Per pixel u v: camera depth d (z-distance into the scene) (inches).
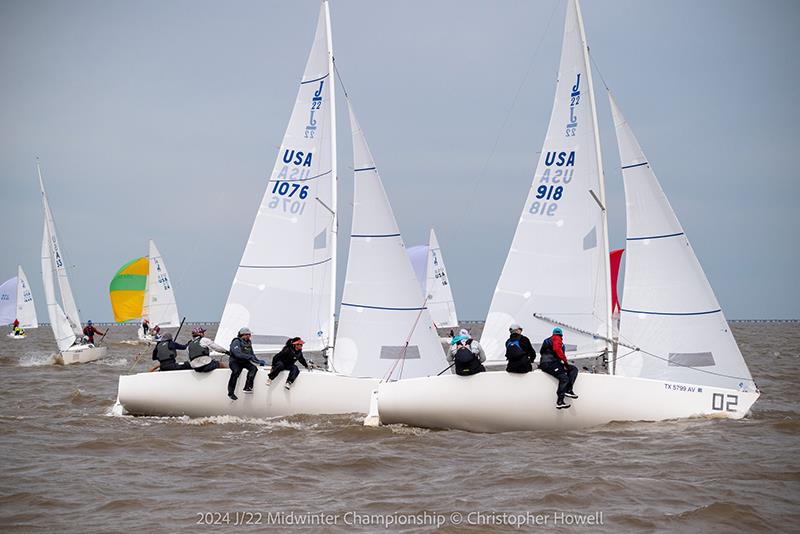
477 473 1331.2
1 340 7017.7
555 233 1930.4
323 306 2059.5
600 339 1888.5
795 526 1058.7
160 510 1147.3
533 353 1699.1
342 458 1449.3
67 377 3080.7
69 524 1090.1
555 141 1946.4
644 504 1147.3
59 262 3976.4
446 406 1686.8
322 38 2122.3
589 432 1647.4
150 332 5280.5
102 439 1630.2
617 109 1883.6
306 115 2112.5
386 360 1929.1
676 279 1822.1
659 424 1692.9
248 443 1600.6
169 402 1875.0
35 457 1485.0
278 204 2107.5
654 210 1843.0
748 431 1617.9
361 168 1971.0
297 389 1847.9
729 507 1110.4
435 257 5364.2
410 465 1402.6
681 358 1809.8
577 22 1941.4
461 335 1713.8
